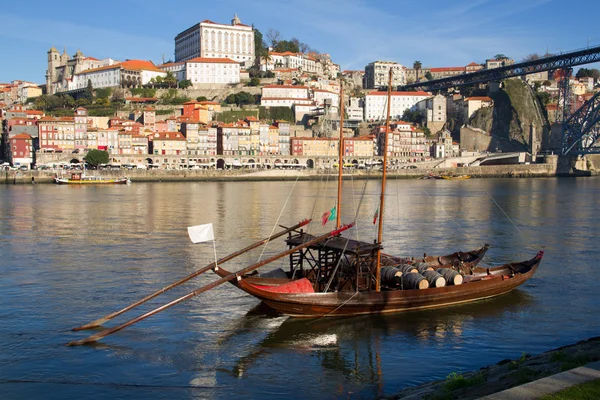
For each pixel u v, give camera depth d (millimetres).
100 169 178625
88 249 53469
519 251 54562
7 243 56750
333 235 33688
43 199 108938
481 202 106438
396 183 175625
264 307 34312
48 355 27031
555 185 166875
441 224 73688
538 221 77250
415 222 75688
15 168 178375
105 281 40906
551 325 31406
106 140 188750
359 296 32094
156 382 24188
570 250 54750
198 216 81375
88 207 93875
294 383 24047
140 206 96062
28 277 42000
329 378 24469
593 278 42469
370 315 32875
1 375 24766
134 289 38719
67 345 28266
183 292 37906
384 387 23516
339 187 41000
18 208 91500
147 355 27109
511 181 194500
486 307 34750
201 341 28938
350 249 32656
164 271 44188
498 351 27500
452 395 18969
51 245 55625
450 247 56469
